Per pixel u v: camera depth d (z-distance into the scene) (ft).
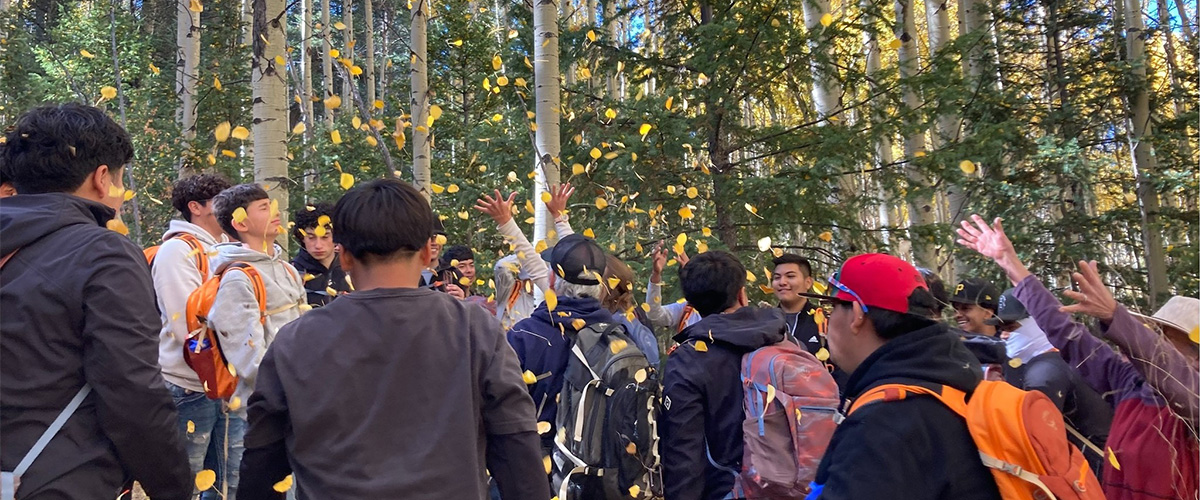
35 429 5.08
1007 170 32.14
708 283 8.78
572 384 7.98
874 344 5.18
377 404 4.88
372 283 5.31
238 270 8.55
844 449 4.65
